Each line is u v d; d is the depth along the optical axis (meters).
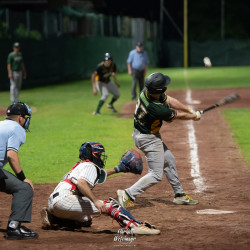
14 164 19.62
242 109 65.25
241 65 190.88
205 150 41.12
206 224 21.67
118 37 157.38
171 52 195.12
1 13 110.25
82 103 73.88
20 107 20.41
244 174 33.22
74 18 145.75
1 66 97.69
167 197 28.27
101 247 18.16
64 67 125.06
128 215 20.55
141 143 25.03
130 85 105.94
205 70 157.75
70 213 20.83
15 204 19.75
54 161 37.59
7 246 18.34
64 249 17.92
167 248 17.88
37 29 122.94
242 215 23.47
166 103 25.69
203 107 67.06
